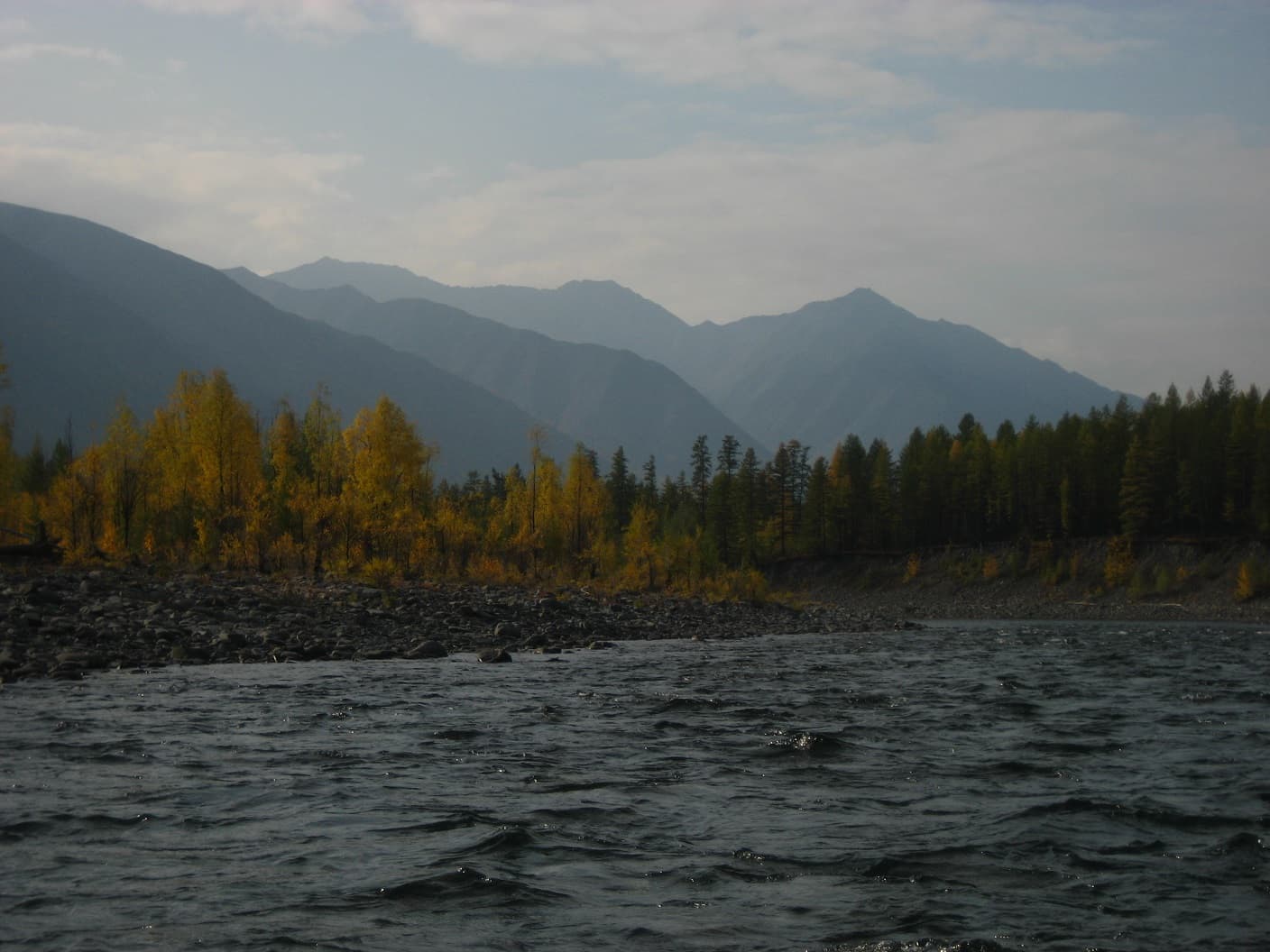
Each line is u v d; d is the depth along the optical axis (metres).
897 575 151.50
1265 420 132.50
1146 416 155.38
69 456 101.06
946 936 10.41
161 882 11.67
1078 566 137.88
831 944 10.16
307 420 84.12
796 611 96.31
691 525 151.75
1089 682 34.78
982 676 36.84
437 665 36.00
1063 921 10.91
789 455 170.62
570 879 12.07
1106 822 15.02
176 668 32.28
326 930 10.26
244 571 64.62
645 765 18.75
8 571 50.66
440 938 10.11
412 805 15.42
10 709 23.31
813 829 14.48
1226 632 78.81
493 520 95.75
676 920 10.74
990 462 158.00
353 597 52.97
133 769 17.42
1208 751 20.95
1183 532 137.25
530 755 19.47
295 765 18.03
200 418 70.00
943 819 15.08
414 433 75.94
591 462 109.12
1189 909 11.35
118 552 61.75
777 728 23.19
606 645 48.84
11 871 11.95
